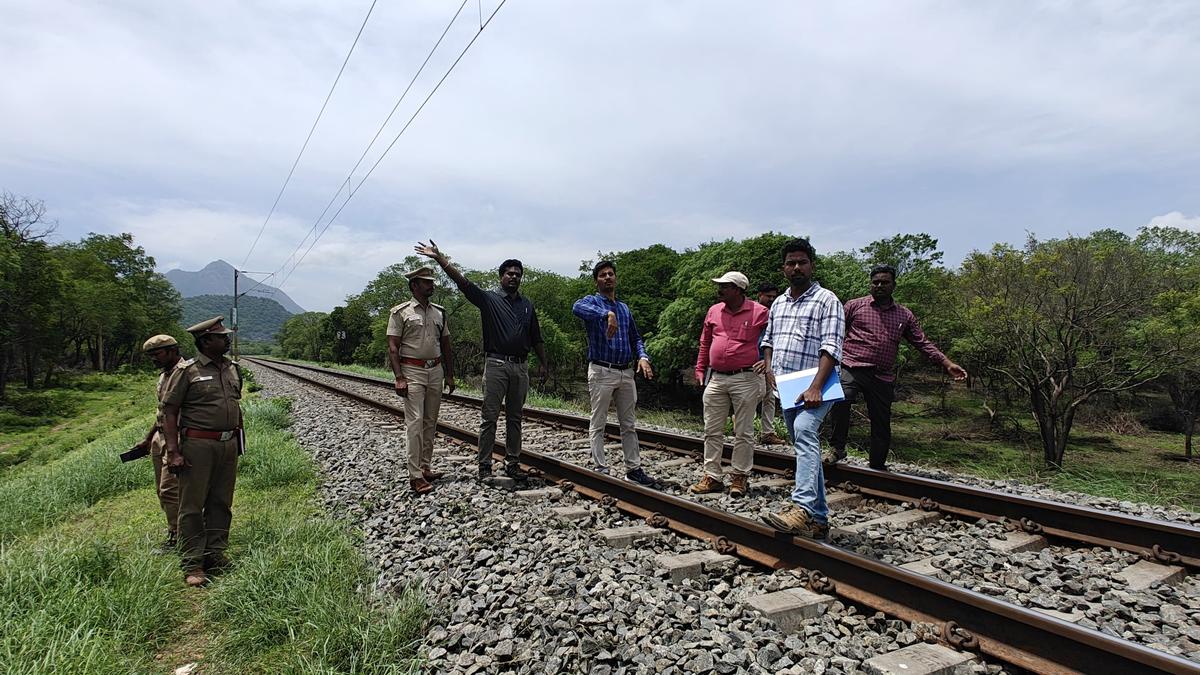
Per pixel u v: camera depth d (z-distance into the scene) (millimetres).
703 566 3568
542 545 3938
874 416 5742
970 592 2738
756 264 28188
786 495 5301
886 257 40344
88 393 45781
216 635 3258
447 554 3959
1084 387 18781
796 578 3363
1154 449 23812
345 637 2881
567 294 56406
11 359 41500
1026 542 4023
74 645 2838
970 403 34406
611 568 3500
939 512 4730
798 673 2406
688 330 30141
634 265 48562
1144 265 18156
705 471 5473
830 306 3926
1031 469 7234
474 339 53062
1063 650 2418
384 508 5266
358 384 22844
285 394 18797
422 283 5840
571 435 8859
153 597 3488
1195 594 3275
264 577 3609
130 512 5699
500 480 5883
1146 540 3789
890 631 2816
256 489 6227
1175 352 16984
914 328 5652
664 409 38281
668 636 2699
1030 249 19344
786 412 4043
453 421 10750
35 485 7035
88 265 63750
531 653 2645
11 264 36656
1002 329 19328
